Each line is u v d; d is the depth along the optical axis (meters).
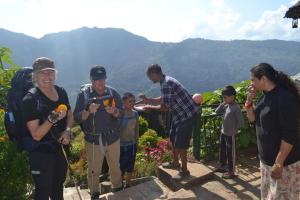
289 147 3.22
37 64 3.62
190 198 5.16
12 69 4.96
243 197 5.16
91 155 5.14
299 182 3.39
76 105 4.97
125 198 5.19
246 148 7.21
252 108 3.79
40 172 3.71
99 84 4.85
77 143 8.94
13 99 3.68
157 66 5.36
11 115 3.68
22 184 4.21
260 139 3.53
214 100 8.73
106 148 5.18
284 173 3.36
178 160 5.98
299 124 3.26
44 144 3.71
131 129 5.81
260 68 3.39
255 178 5.81
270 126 3.38
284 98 3.25
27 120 3.53
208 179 5.78
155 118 9.71
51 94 3.79
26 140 3.70
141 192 5.37
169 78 5.39
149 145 8.16
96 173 5.21
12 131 3.68
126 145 5.83
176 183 5.59
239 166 6.39
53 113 3.47
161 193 5.34
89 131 5.05
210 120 6.79
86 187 6.70
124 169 5.94
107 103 4.91
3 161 4.00
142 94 6.16
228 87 5.64
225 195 5.23
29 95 3.57
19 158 4.10
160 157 7.04
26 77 3.81
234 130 5.66
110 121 5.07
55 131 3.76
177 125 5.44
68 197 5.88
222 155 6.01
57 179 3.96
